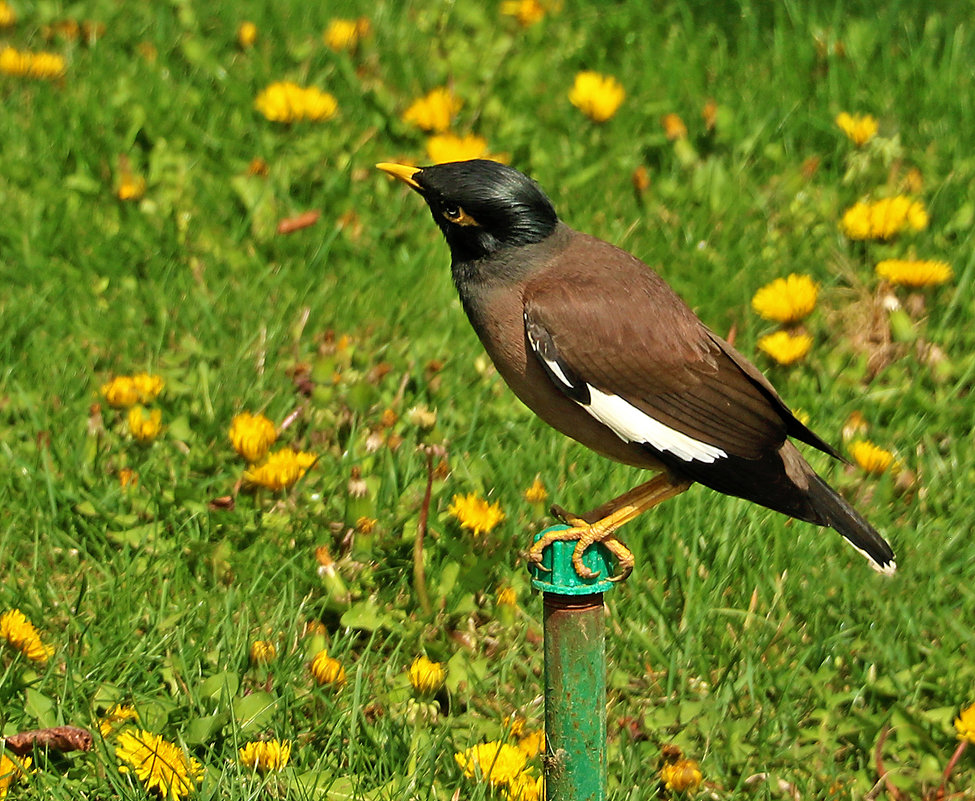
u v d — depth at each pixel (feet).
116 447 32.60
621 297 27.04
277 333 36.01
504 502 31.68
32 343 35.70
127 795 24.04
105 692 26.48
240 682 26.76
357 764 25.70
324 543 30.32
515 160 42.93
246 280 38.27
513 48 46.14
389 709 26.84
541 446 33.12
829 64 45.50
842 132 42.63
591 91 42.39
